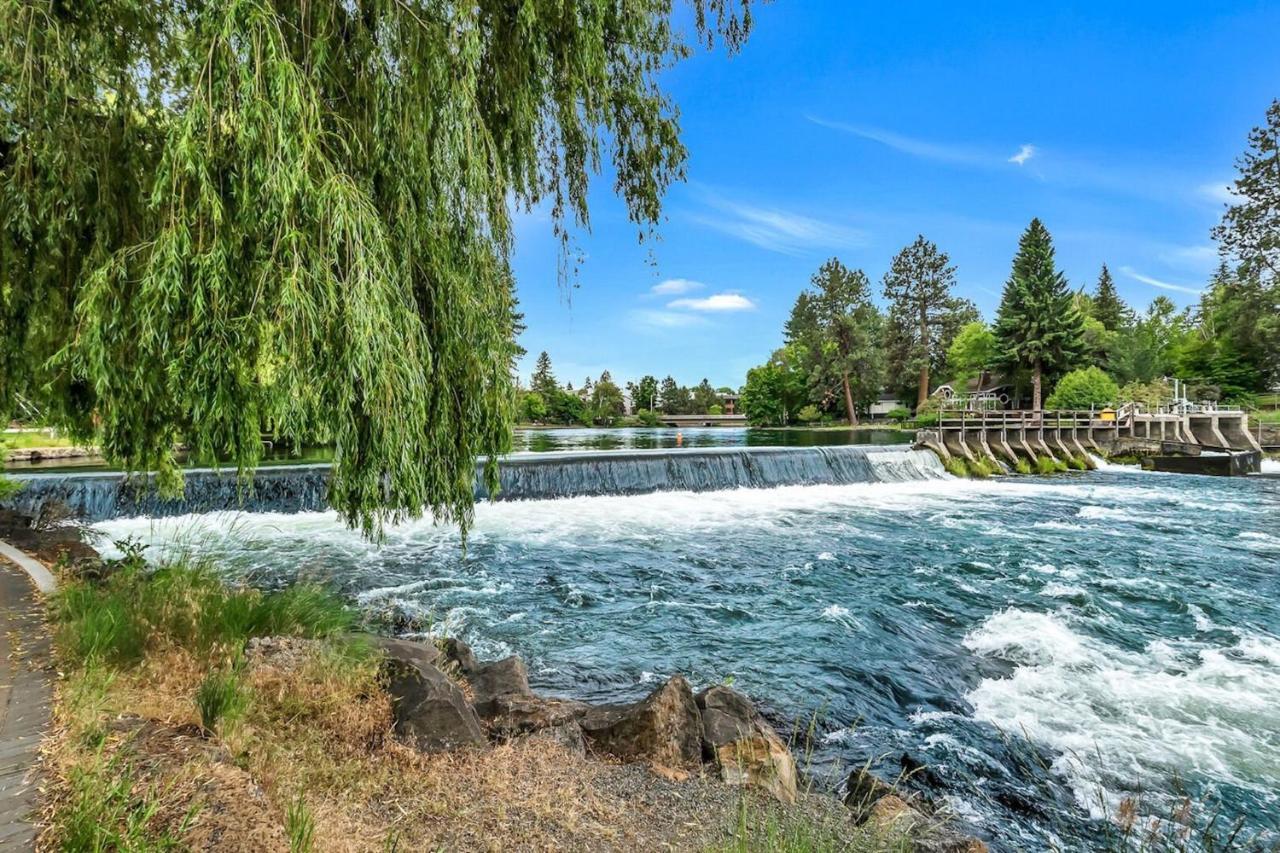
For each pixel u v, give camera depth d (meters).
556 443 37.56
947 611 7.91
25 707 3.00
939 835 3.41
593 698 5.37
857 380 58.56
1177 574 9.73
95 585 5.67
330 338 3.48
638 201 5.67
